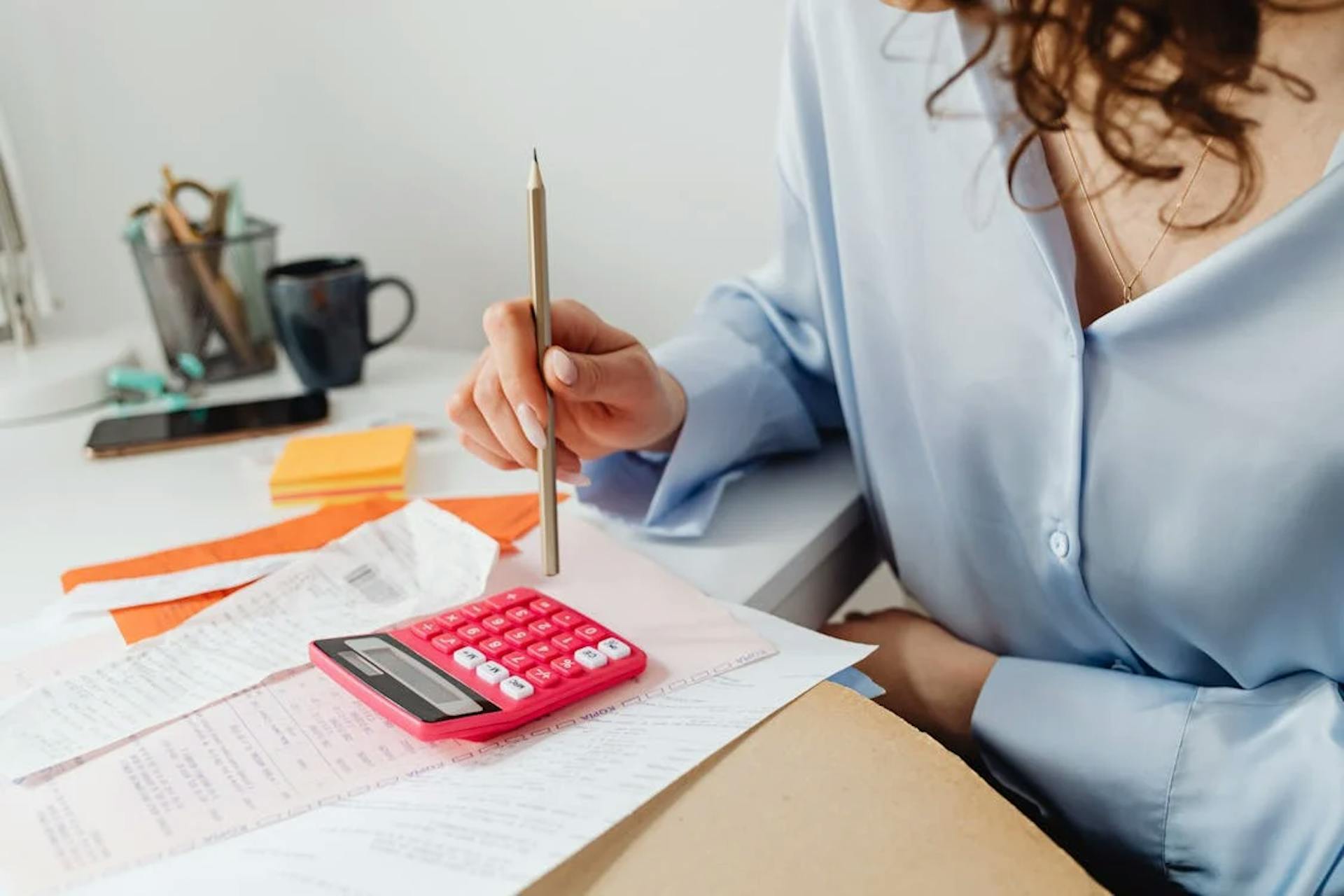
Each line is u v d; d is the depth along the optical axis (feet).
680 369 2.27
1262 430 1.63
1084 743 1.82
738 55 2.89
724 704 1.50
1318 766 1.59
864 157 2.04
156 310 3.11
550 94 3.19
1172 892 1.77
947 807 1.27
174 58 3.59
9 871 1.22
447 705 1.46
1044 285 1.82
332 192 3.69
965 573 2.16
